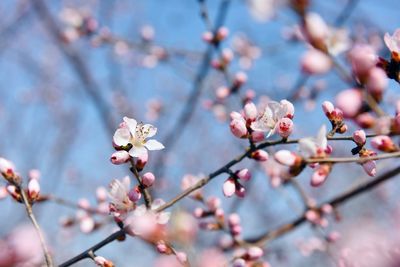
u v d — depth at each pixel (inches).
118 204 20.9
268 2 18.2
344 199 27.3
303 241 34.8
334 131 20.2
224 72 28.3
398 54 19.4
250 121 20.5
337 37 23.4
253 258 23.0
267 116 20.5
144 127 21.0
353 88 18.6
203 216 24.7
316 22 18.0
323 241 27.3
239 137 20.5
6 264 17.1
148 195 20.7
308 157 19.9
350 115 18.8
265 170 30.8
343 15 26.4
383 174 26.1
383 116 18.9
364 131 19.9
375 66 19.1
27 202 21.1
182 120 37.0
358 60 18.5
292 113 20.5
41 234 20.7
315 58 18.0
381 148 19.6
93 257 20.9
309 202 27.9
